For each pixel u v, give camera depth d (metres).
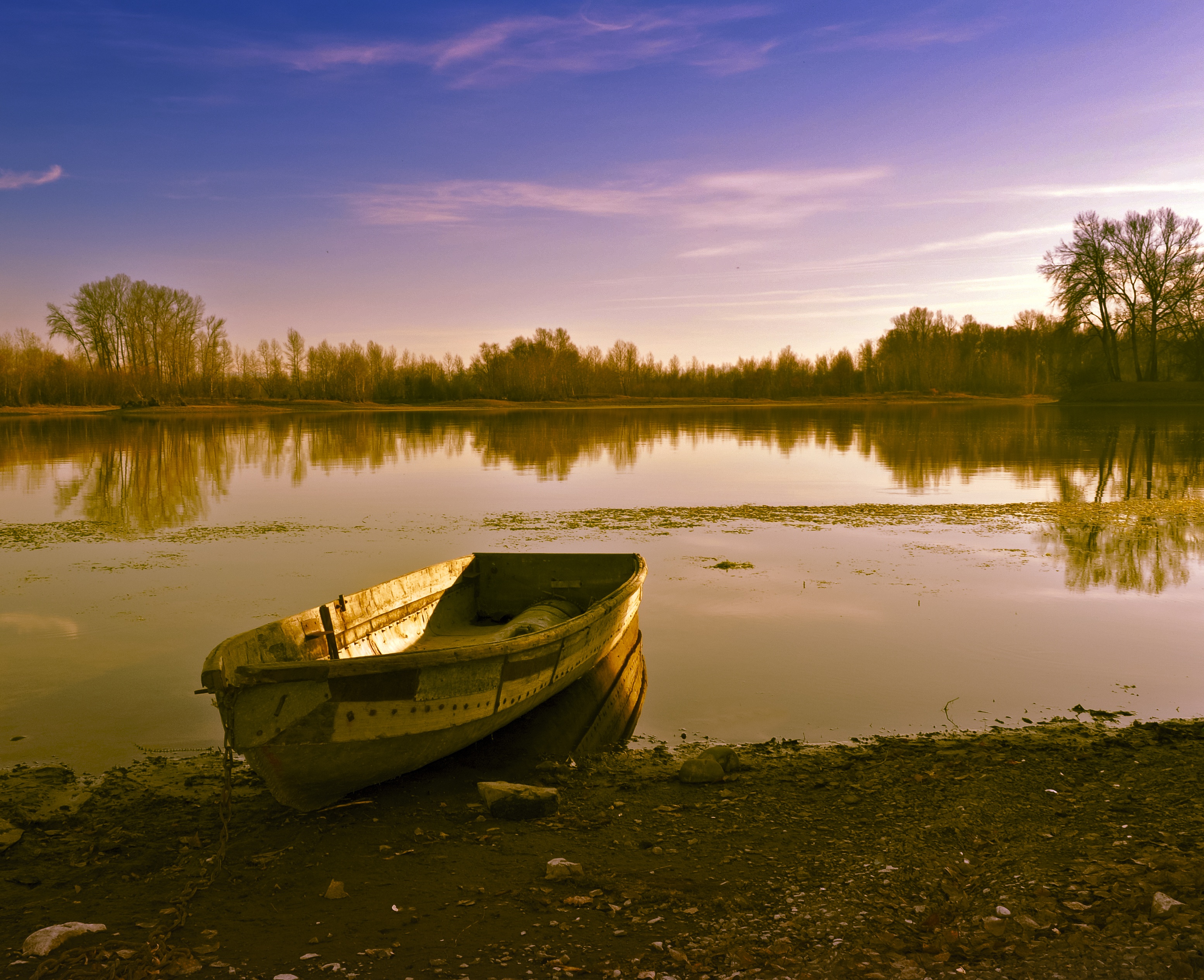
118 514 20.02
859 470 28.89
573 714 8.03
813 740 7.39
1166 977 3.60
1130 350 74.44
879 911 4.44
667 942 4.25
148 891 4.94
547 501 22.02
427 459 34.28
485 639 9.92
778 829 5.66
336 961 4.12
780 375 126.31
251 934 4.42
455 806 6.18
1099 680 8.70
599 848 5.45
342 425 61.88
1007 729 7.50
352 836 5.66
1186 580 12.76
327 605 7.84
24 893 4.93
